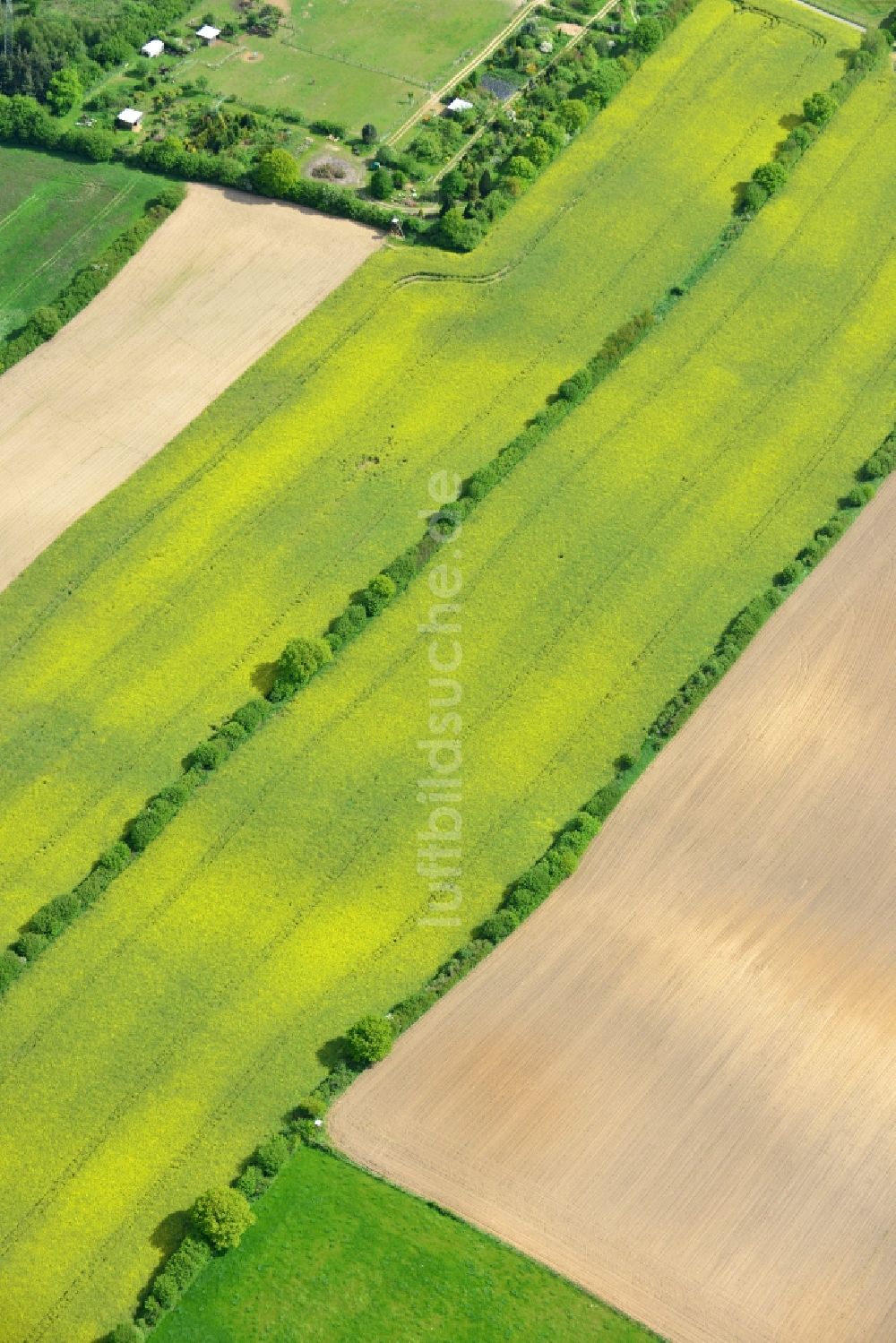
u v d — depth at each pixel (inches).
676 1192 5108.3
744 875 5762.8
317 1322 4874.5
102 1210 5064.0
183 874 5743.1
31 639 6314.0
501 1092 5290.4
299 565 6530.5
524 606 6446.9
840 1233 5039.4
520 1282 4945.9
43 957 5546.3
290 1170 5132.9
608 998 5487.2
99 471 6811.0
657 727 6097.4
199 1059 5349.4
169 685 6195.9
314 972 5536.4
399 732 6102.4
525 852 5807.1
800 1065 5359.3
